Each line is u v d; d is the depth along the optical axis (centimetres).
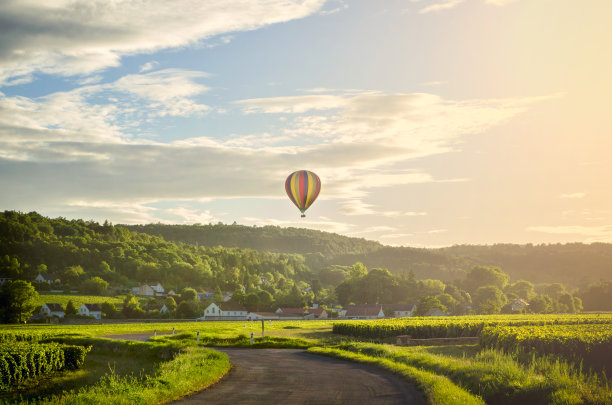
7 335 4881
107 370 3114
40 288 18638
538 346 3691
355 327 6084
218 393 1994
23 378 2819
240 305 15450
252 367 2895
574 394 1905
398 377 2475
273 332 6600
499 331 4300
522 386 2038
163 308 14750
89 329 7481
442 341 5256
